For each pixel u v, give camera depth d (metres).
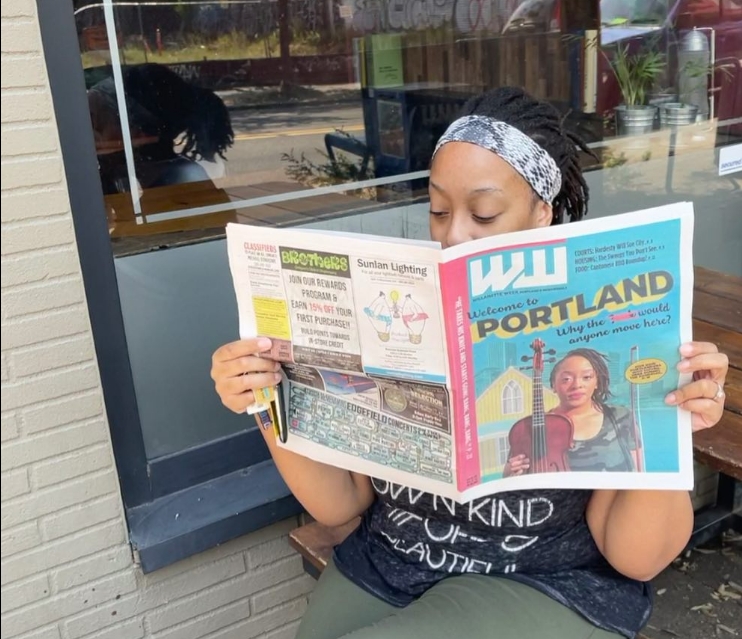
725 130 2.62
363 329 1.02
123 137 1.63
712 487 2.40
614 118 2.40
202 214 1.78
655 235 0.95
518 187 1.10
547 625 1.12
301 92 1.88
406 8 1.97
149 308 1.72
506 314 0.98
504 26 2.13
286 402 1.16
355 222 2.04
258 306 1.08
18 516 1.57
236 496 1.78
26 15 1.40
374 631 1.10
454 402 1.00
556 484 1.07
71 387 1.58
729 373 1.66
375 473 1.13
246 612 1.89
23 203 1.46
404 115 2.04
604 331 0.99
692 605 2.04
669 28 2.40
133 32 1.61
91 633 1.71
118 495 1.68
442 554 1.21
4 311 1.47
